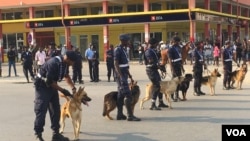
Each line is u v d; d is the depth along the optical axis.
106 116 10.63
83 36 45.28
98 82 20.94
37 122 7.89
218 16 39.47
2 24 47.38
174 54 12.95
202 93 14.69
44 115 7.91
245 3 47.38
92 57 21.11
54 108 8.11
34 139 8.55
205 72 20.52
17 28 48.28
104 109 10.34
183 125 9.45
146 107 12.16
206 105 12.27
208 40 33.94
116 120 10.29
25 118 11.02
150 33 41.00
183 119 10.17
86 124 9.87
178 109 11.70
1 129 9.63
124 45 10.06
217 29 41.31
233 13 48.19
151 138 8.27
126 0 40.56
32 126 9.91
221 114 10.68
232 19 43.28
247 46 32.97
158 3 41.59
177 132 8.73
